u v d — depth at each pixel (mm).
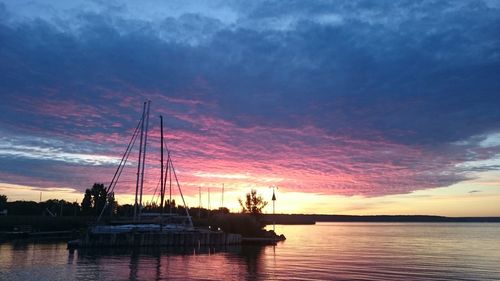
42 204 131875
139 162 67875
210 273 36219
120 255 50469
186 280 32531
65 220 87625
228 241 69625
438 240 95625
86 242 57000
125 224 65250
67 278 32781
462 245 77500
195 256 50781
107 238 58344
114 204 101750
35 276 33469
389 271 38625
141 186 67875
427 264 44438
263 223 96125
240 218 86875
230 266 41062
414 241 91125
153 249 59312
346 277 34812
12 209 125875
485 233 145625
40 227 83250
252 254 54531
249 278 33750
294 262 45062
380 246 73312
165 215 69938
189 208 123000
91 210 124438
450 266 42844
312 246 71750
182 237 63906
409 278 34812
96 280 32094
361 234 134000
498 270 40000
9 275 33812
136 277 33688
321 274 36219
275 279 33406
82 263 41719
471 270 39875
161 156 71938
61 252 51844
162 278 33375
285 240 90688
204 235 66375
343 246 72562
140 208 67312
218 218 88250
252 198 97875
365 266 42062
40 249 55219
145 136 68438
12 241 69062
